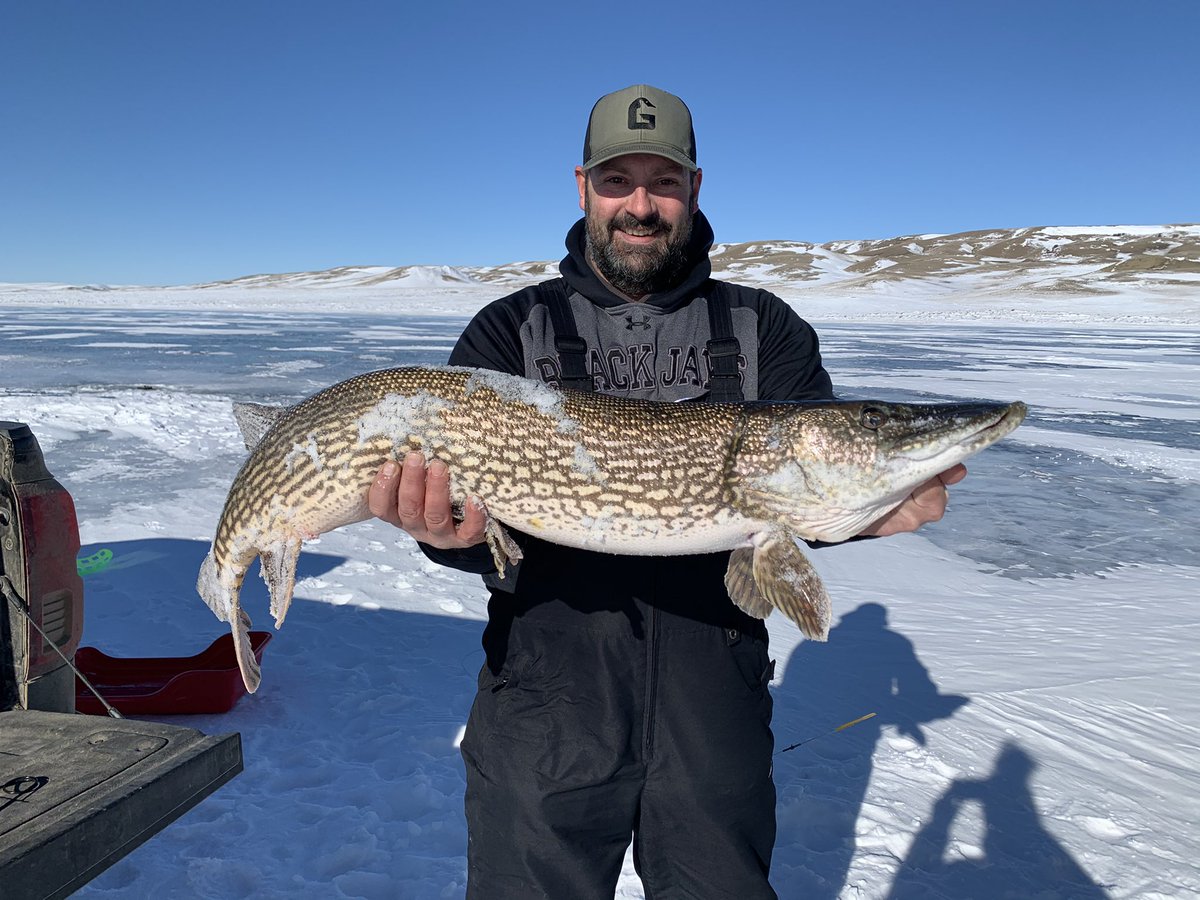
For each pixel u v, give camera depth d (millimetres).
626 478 2381
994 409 2455
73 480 8422
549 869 2023
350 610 5500
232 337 29344
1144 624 5590
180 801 1938
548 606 2205
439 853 3180
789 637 5328
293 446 2486
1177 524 8008
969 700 4492
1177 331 40594
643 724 2111
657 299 2480
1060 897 3029
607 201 2383
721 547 2449
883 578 6473
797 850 3275
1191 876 3135
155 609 5359
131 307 60875
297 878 3023
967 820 3465
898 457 2428
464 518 2367
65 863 1660
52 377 16359
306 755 3801
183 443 10320
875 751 3980
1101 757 3955
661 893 2158
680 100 2414
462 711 4246
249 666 2688
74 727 2133
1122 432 12719
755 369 2506
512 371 2479
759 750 2164
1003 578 6516
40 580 2496
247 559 2670
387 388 2410
